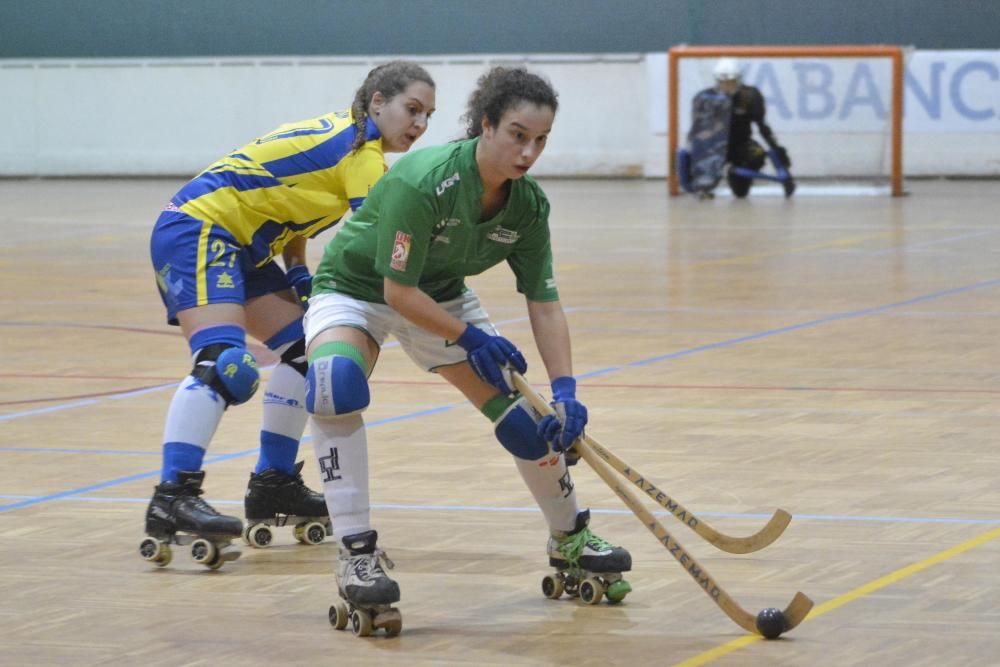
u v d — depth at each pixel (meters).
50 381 19.34
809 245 35.78
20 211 48.09
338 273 10.03
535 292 9.92
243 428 16.34
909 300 26.08
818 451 14.52
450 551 11.27
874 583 10.14
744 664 8.55
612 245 36.53
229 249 11.70
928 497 12.60
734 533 11.56
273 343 12.06
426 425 16.20
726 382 18.53
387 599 9.16
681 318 24.38
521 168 9.03
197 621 9.64
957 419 16.02
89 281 30.69
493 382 9.58
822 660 8.59
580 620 9.55
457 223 9.33
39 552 11.38
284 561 11.33
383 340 10.24
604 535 11.64
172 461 11.07
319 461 9.59
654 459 14.27
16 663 8.72
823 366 19.62
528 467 9.82
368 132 11.82
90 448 15.21
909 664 8.49
